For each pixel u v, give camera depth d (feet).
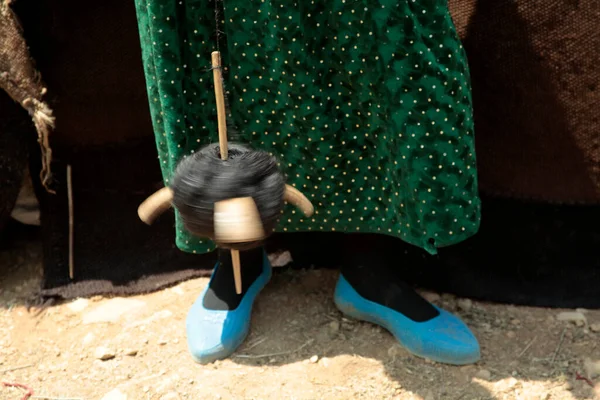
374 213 5.00
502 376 4.99
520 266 5.58
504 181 5.45
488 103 5.29
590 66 5.06
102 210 5.85
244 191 3.90
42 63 5.43
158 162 5.81
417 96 4.45
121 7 5.37
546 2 5.00
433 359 5.06
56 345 5.35
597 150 5.22
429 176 4.57
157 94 4.64
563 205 5.43
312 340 5.26
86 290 5.77
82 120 5.63
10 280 5.91
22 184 5.87
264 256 5.57
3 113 5.57
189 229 4.00
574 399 4.84
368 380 4.99
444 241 4.70
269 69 4.61
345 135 4.78
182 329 5.41
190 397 4.93
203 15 4.55
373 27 4.40
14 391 5.05
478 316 5.45
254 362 5.13
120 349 5.28
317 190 4.93
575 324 5.33
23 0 5.27
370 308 5.25
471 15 5.14
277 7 4.39
